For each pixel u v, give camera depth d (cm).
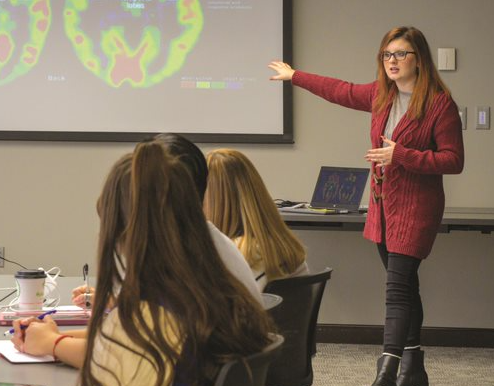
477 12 561
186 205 153
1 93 567
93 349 151
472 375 495
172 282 148
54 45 566
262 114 566
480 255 567
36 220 576
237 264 197
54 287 285
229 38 564
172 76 566
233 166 277
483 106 562
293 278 263
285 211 511
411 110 407
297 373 275
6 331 228
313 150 570
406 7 563
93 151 571
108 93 568
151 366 147
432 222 411
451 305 570
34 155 573
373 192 422
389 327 407
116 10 566
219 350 149
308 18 566
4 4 566
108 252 154
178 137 219
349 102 459
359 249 571
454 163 401
